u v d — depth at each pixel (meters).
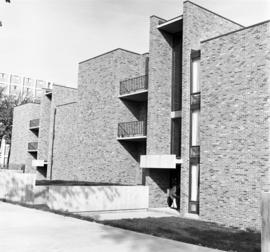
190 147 16.50
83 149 23.67
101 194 16.55
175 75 19.23
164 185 18.78
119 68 21.56
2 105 45.53
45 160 30.36
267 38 13.58
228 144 14.40
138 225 12.37
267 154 13.06
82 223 12.03
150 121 18.31
